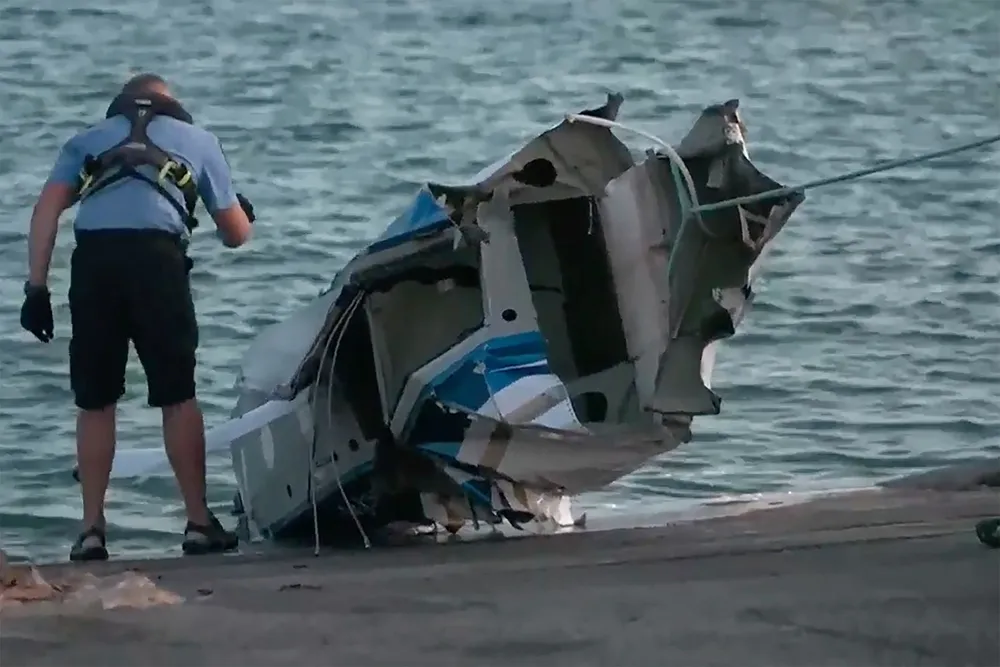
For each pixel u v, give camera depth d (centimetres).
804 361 5325
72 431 4609
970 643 1501
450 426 2814
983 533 2042
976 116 9819
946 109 10019
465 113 9688
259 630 1697
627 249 2914
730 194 2808
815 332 5659
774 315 5834
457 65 11150
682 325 2830
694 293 2828
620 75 10906
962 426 4697
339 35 12225
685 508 3322
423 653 1570
